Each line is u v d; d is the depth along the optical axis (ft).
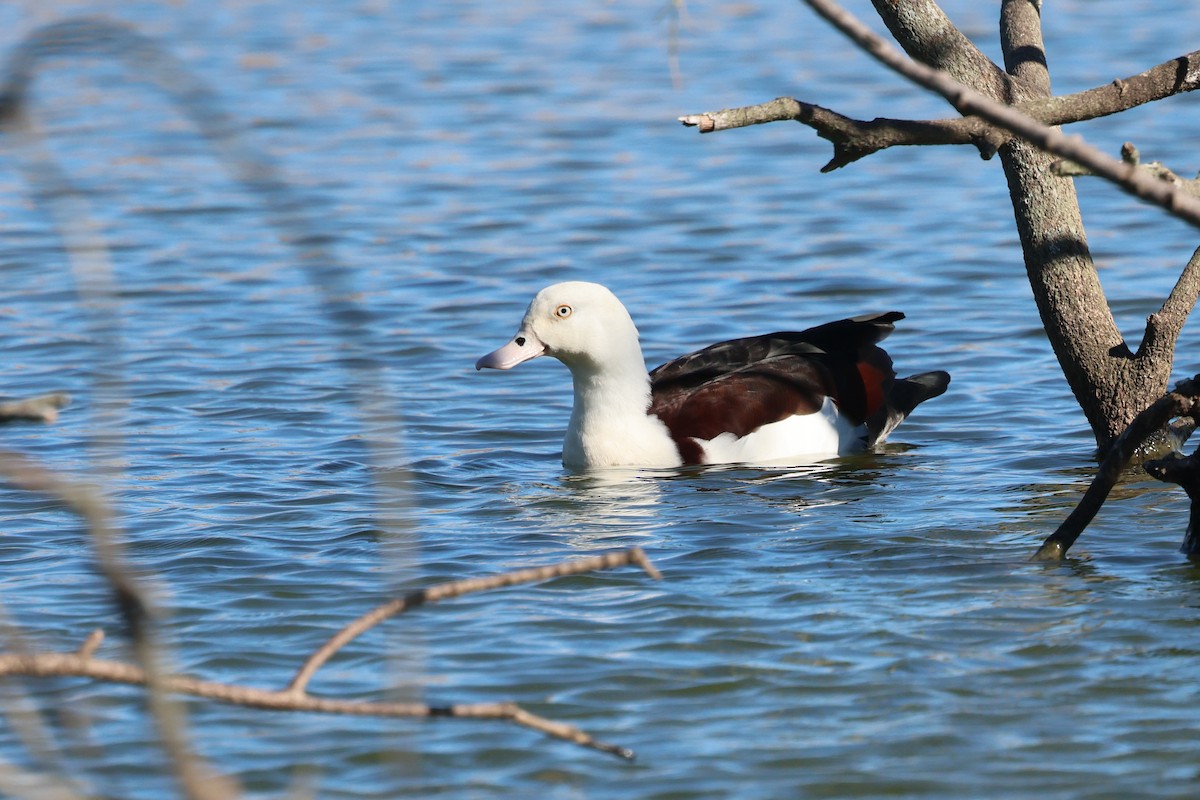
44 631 30.01
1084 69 104.06
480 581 18.29
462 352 56.18
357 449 44.62
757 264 68.13
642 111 100.99
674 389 46.37
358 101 104.88
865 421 46.39
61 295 63.36
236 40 125.70
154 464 43.11
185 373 52.95
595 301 44.57
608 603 31.45
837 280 65.05
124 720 25.91
